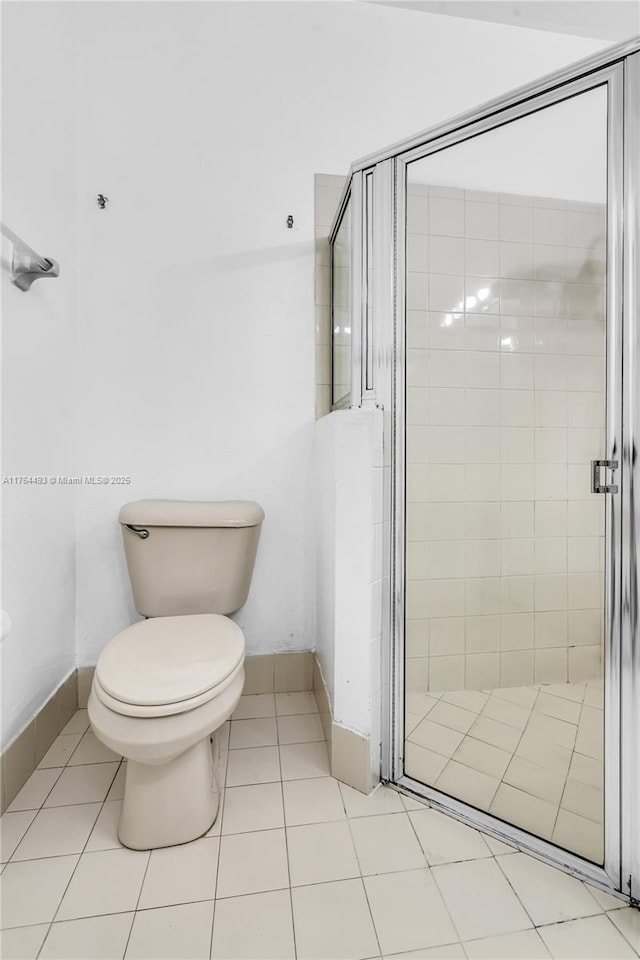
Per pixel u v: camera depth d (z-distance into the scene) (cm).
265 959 76
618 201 89
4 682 110
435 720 133
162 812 99
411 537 130
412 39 168
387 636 119
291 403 162
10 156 112
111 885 89
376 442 114
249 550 144
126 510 139
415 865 94
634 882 87
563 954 78
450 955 77
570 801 103
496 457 138
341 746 119
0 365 109
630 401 88
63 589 142
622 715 90
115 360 152
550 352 124
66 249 142
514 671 134
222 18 157
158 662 101
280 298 161
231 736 138
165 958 76
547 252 119
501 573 137
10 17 111
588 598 112
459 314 131
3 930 80
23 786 116
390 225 119
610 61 88
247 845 99
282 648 165
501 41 174
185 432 157
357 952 78
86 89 150
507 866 94
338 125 163
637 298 87
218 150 157
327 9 163
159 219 154
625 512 89
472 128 108
